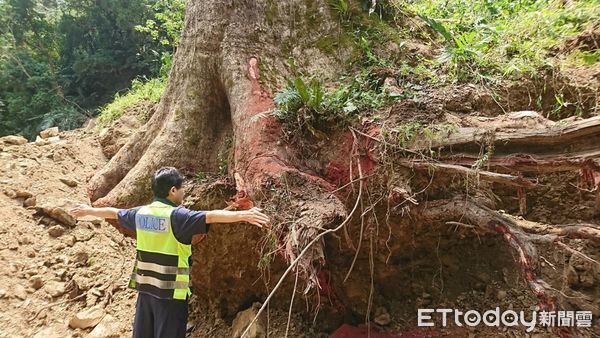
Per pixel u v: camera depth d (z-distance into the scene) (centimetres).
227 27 369
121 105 809
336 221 266
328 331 335
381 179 279
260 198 281
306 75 363
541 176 339
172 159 361
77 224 512
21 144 665
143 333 278
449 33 394
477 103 320
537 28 391
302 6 389
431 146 267
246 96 340
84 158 679
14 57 1614
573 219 331
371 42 382
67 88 1645
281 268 325
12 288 422
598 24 360
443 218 285
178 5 1064
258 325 329
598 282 308
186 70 383
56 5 1755
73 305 410
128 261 466
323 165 306
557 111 329
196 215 259
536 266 244
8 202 522
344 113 304
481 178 256
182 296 270
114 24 1633
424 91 325
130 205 350
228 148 362
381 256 321
